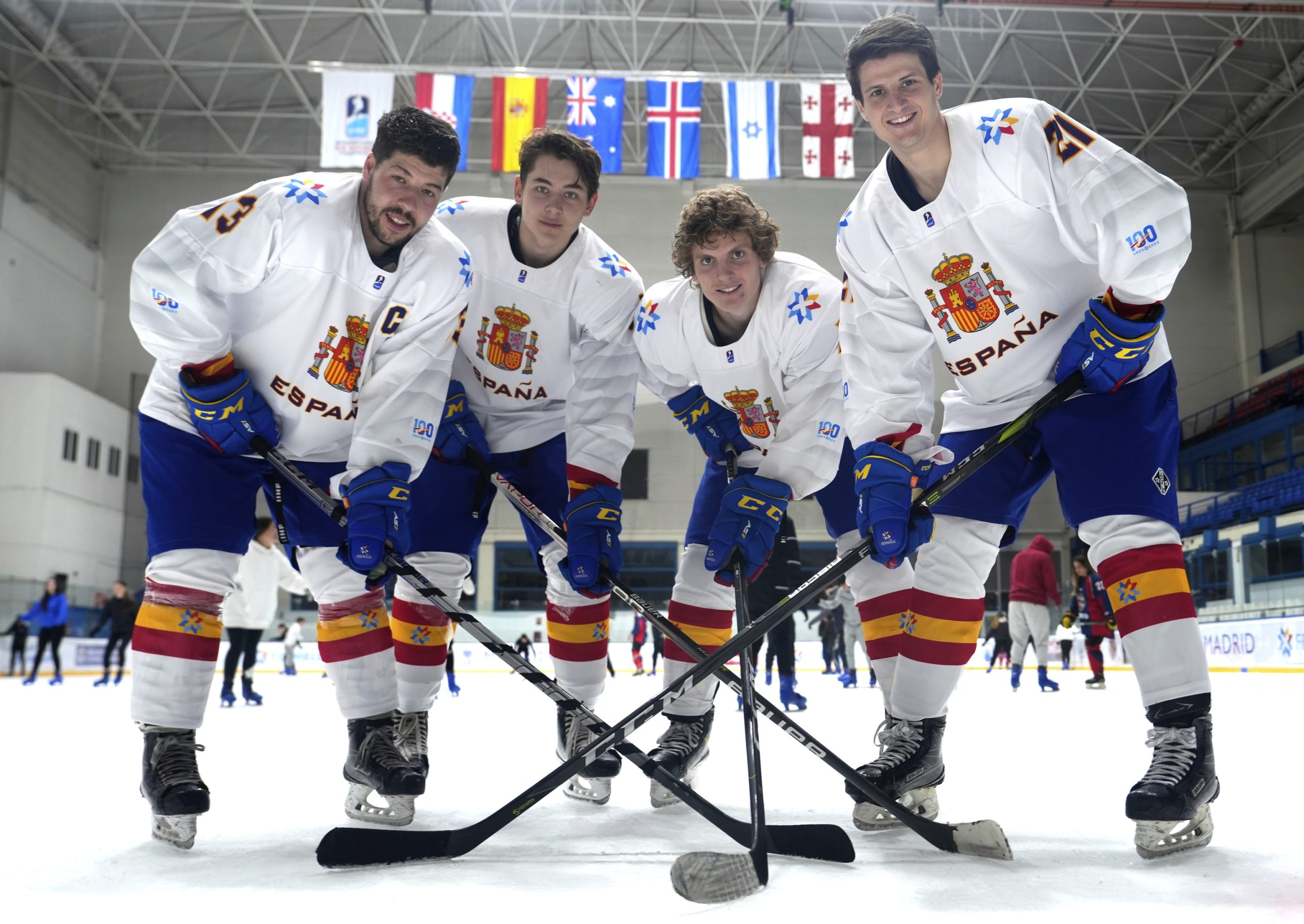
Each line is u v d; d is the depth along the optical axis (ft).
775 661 41.01
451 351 6.91
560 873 5.18
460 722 16.07
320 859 5.22
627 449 8.09
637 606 7.21
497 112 37.68
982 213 6.08
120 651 34.83
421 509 8.07
